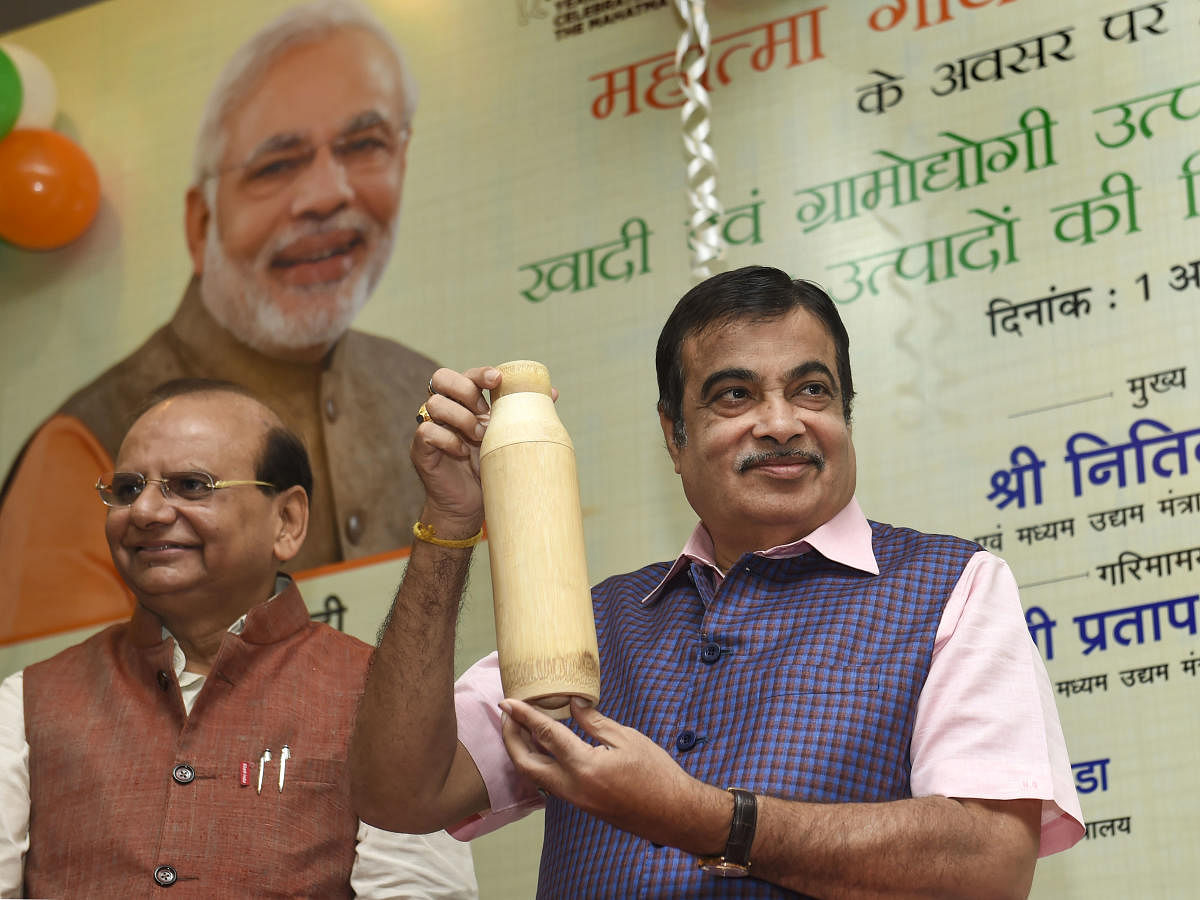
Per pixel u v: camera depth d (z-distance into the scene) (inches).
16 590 220.5
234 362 221.1
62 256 238.1
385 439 208.1
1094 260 177.5
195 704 127.0
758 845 86.4
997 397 176.7
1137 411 169.8
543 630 81.4
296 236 223.5
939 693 96.7
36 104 236.5
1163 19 183.8
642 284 201.6
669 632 107.1
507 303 208.7
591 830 101.1
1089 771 159.0
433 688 99.3
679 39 211.0
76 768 125.0
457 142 220.4
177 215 233.0
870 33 199.6
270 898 120.0
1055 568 167.6
